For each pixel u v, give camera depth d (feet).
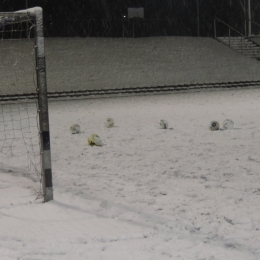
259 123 55.42
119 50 125.08
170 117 64.28
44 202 25.68
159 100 91.09
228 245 18.54
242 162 34.73
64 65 114.01
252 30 147.13
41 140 25.73
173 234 19.80
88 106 84.53
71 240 19.43
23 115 72.28
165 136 48.34
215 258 17.11
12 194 27.50
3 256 17.57
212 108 73.56
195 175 31.19
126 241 19.20
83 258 17.37
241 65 123.95
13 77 102.68
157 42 132.36
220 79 114.52
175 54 126.31
